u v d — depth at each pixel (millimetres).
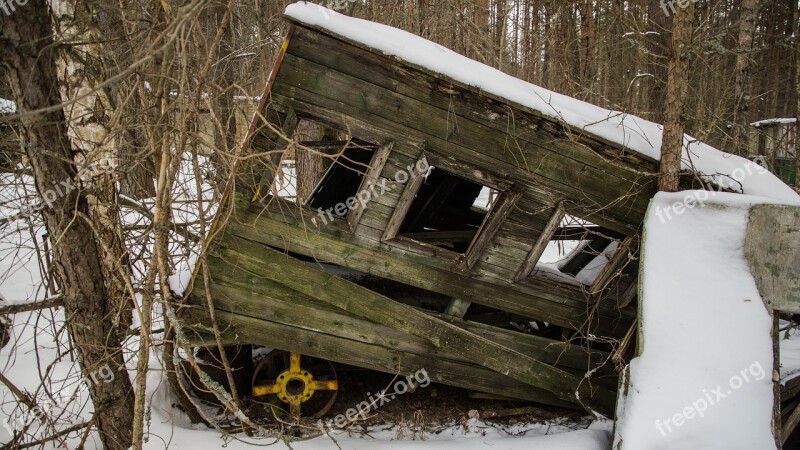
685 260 3586
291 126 3445
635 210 3992
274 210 3652
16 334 5418
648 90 10359
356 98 3469
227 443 3809
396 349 4117
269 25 6191
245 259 3729
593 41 10258
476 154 3713
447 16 11805
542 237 3996
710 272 3551
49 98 2863
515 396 4426
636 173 3914
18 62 2709
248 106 3834
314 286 3861
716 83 10117
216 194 3797
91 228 3205
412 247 3895
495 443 4004
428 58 3482
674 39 3699
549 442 3980
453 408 4766
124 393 3592
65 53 3678
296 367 4316
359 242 3822
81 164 3123
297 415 4285
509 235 3988
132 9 3316
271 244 3730
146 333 3016
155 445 3689
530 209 3930
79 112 4145
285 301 3881
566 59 10180
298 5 3311
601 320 4410
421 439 4215
